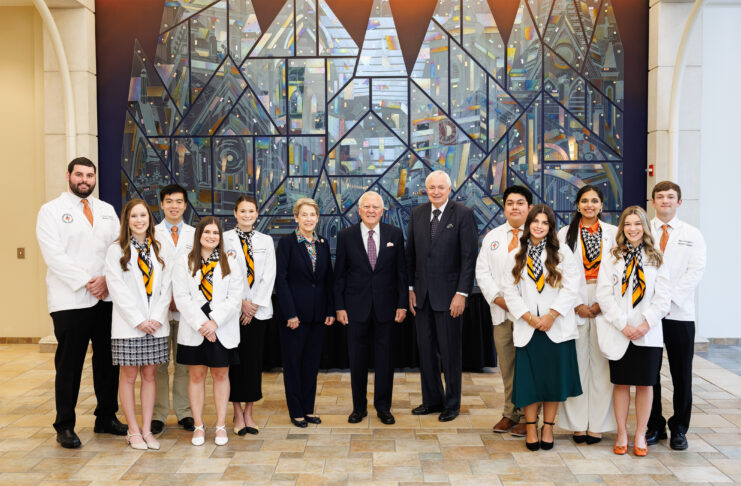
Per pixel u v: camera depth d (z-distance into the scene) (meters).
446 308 4.09
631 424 3.99
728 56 6.16
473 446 3.64
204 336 3.57
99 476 3.21
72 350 3.62
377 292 4.04
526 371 3.50
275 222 6.14
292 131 6.11
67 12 5.95
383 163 6.11
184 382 3.99
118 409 4.29
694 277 3.47
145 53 6.12
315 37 6.09
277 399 4.66
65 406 3.63
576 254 3.68
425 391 4.26
